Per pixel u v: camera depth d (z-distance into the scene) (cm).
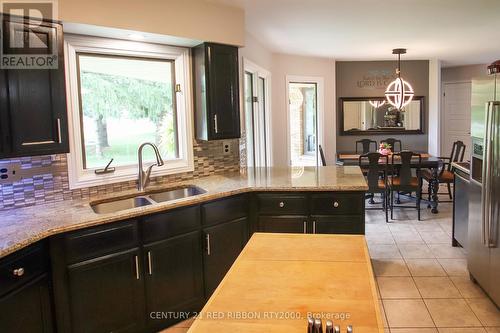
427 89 762
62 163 291
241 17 370
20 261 204
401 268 384
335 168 427
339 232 331
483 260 315
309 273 162
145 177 328
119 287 254
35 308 216
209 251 304
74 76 296
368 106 763
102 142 323
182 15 321
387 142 740
